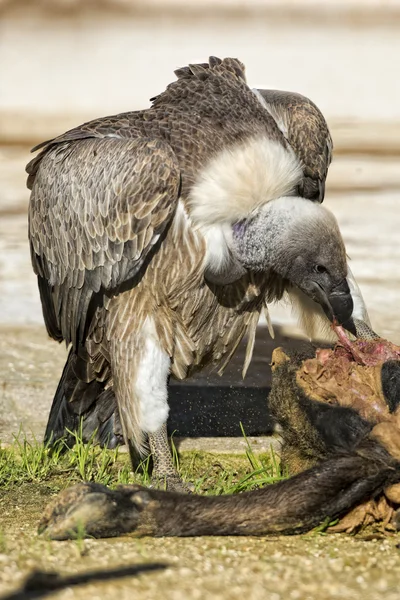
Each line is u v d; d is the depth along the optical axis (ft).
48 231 38.83
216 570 25.91
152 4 418.31
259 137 36.04
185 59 250.16
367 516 29.01
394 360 30.35
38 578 25.14
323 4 415.03
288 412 31.17
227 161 35.12
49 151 39.75
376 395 29.58
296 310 39.60
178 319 36.73
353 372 30.32
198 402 42.52
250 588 24.80
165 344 36.11
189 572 25.68
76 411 39.50
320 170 38.47
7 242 74.28
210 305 37.06
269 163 35.14
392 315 55.72
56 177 38.34
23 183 98.73
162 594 24.30
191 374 39.22
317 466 28.40
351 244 73.36
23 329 54.75
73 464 37.29
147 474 35.68
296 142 38.11
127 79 207.82
